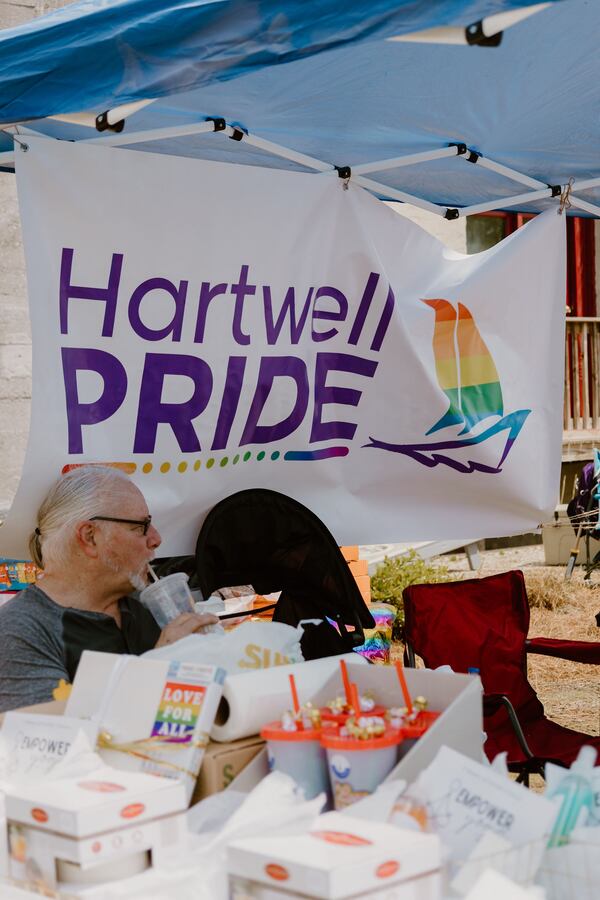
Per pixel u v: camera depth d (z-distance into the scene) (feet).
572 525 32.81
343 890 4.74
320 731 6.26
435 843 5.06
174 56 7.36
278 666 7.21
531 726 14.53
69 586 10.05
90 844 5.28
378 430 13.17
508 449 14.07
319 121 11.85
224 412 11.78
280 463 12.53
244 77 10.27
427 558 32.19
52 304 10.38
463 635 15.07
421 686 6.66
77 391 10.64
